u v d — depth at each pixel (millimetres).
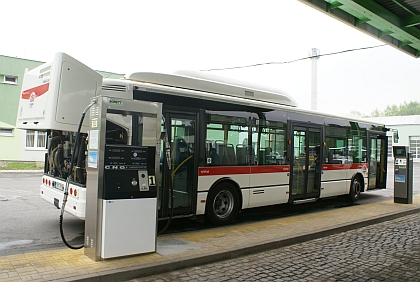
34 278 4629
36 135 28453
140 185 5676
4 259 5375
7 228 7914
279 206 11922
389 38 12023
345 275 5637
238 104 9031
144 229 5750
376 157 14281
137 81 7824
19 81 27750
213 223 8523
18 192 13375
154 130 5914
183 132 7930
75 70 6945
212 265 5863
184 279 5195
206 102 8359
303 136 10852
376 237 8125
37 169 24719
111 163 5441
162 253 5914
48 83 6895
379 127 14375
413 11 10297
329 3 9555
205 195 8258
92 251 5434
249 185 9195
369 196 15273
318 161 11320
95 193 5398
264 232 7734
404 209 11203
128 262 5371
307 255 6617
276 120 10008
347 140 12617
